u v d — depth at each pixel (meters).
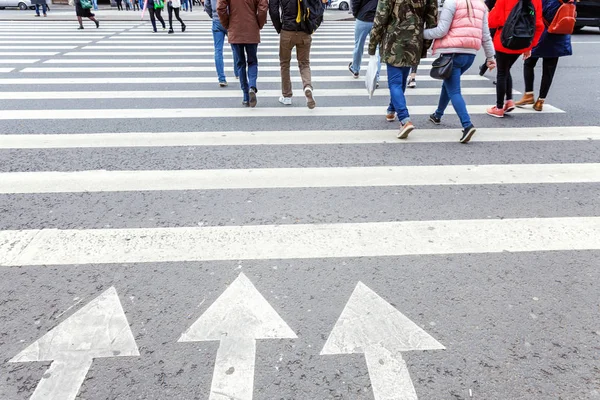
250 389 2.30
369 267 3.25
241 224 3.81
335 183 4.58
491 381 2.36
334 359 2.48
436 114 6.45
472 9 5.28
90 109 7.05
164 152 5.36
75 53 11.87
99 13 24.22
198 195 4.32
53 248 3.46
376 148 5.54
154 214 3.96
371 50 5.73
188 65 10.47
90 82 8.81
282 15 6.78
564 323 2.75
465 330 2.68
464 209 4.08
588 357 2.50
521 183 4.61
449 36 5.36
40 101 7.50
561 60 11.33
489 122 6.59
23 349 2.54
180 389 2.30
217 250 3.45
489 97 7.98
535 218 3.94
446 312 2.82
